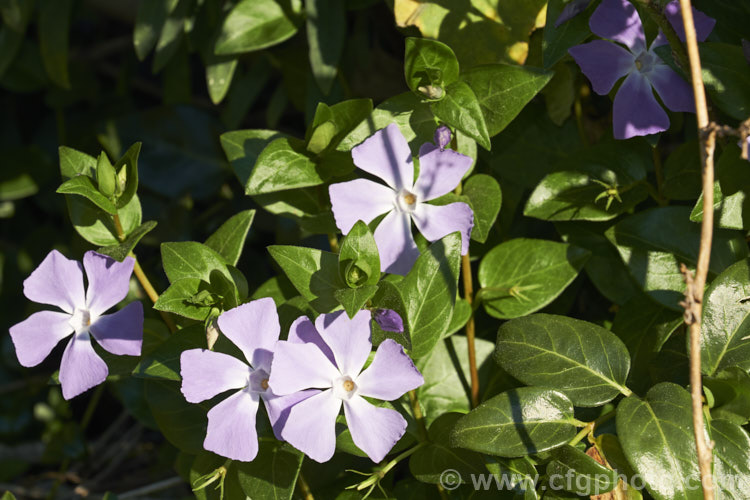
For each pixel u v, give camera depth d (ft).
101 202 2.58
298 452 2.56
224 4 2.96
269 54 3.02
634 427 2.47
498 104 2.61
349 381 2.49
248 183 2.62
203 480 2.61
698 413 2.39
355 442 2.48
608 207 2.67
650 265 2.61
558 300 2.80
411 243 2.57
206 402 2.68
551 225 2.86
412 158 2.57
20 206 3.79
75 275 2.57
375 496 2.62
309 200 2.72
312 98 2.98
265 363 2.50
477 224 2.65
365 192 2.56
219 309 2.58
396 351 2.47
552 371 2.54
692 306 2.38
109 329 2.56
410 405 2.64
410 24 2.73
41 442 3.48
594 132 2.83
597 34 2.59
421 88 2.57
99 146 3.47
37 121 3.92
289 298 2.68
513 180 2.79
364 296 2.46
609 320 2.84
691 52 2.42
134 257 2.61
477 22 2.72
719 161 2.56
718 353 2.52
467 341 2.73
